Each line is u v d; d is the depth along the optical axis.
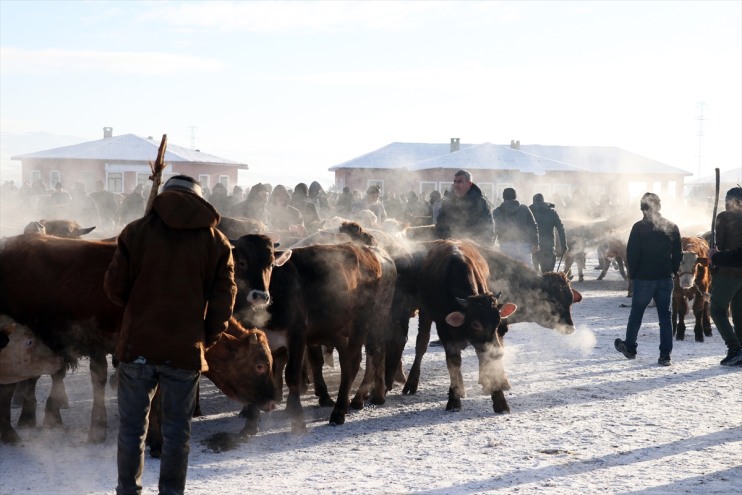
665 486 5.98
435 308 8.80
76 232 9.66
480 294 8.41
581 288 22.11
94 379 7.18
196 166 56.41
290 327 7.71
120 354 5.11
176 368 5.10
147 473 6.34
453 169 56.06
